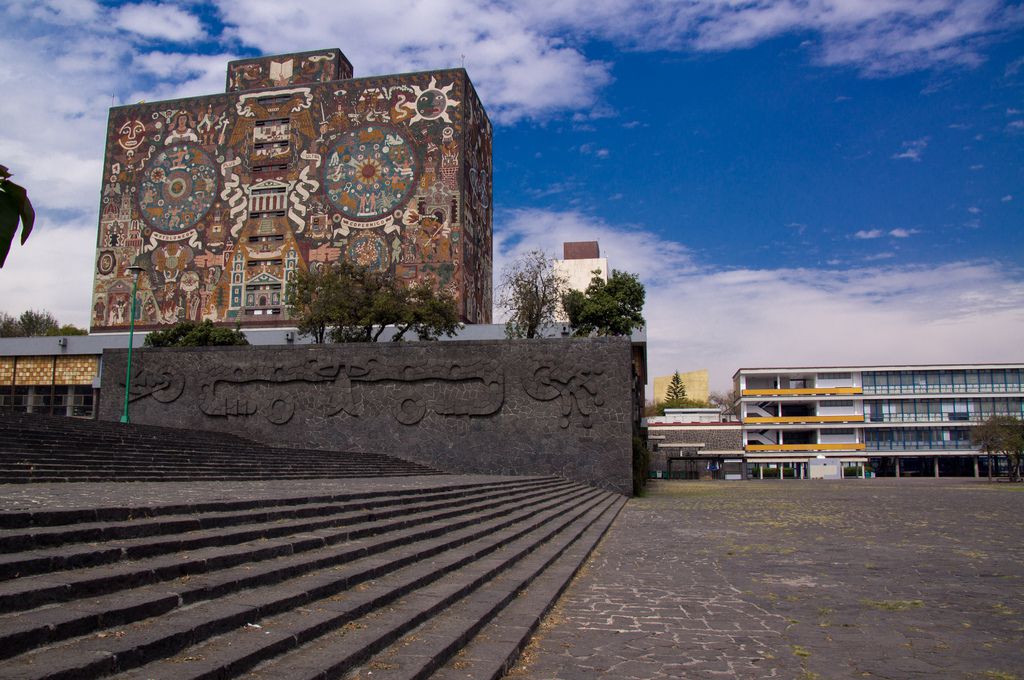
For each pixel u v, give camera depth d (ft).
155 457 55.01
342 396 103.76
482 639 21.13
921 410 239.91
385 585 23.49
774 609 27.61
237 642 15.72
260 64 203.72
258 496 31.76
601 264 236.84
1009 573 36.35
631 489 97.35
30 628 13.16
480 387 101.35
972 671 19.47
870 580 34.22
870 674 19.19
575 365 99.71
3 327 249.14
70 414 171.63
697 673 19.22
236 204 195.62
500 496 55.83
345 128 193.67
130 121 204.74
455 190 187.32
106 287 198.29
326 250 189.67
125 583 17.20
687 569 37.68
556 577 32.58
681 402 347.77
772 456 242.17
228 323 190.90
